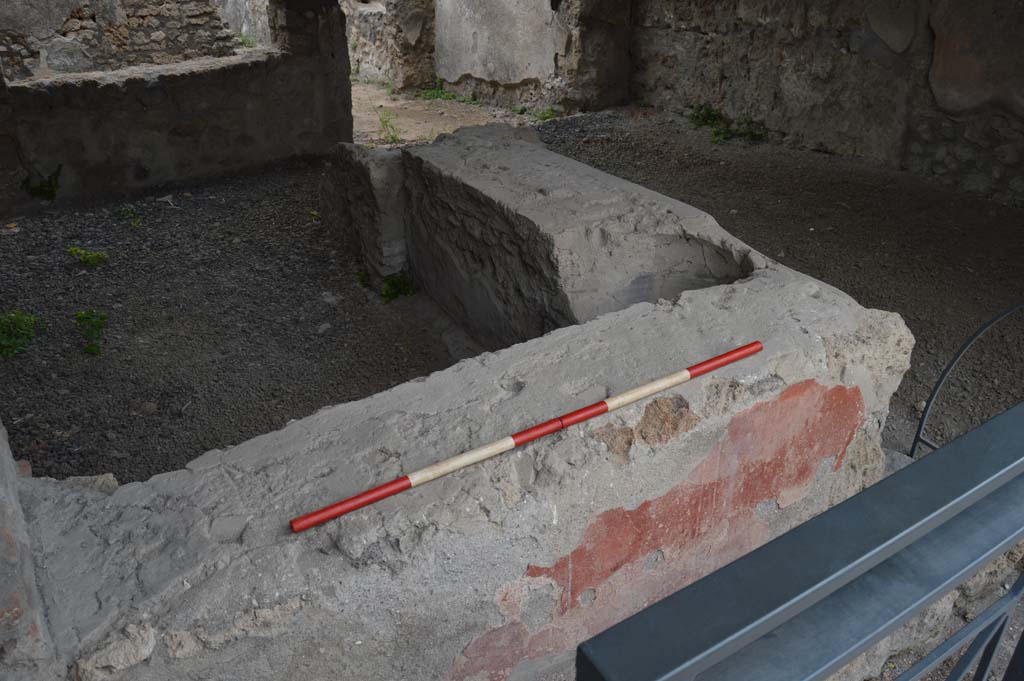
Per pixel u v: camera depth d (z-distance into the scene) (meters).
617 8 9.34
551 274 3.78
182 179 7.35
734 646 0.65
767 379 2.48
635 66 9.69
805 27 7.46
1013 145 6.13
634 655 0.63
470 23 10.74
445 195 4.59
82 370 4.55
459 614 2.09
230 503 2.00
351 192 5.49
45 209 6.78
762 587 0.69
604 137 8.40
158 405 4.27
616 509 2.28
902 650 2.80
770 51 7.90
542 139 8.36
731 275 3.53
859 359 2.69
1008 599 1.04
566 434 2.20
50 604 1.74
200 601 1.76
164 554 1.86
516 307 4.19
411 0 11.09
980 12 6.02
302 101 7.73
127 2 8.44
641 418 2.29
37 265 5.79
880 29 6.80
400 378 4.55
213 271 5.71
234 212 6.75
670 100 9.35
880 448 2.94
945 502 0.77
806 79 7.61
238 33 13.66
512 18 10.11
